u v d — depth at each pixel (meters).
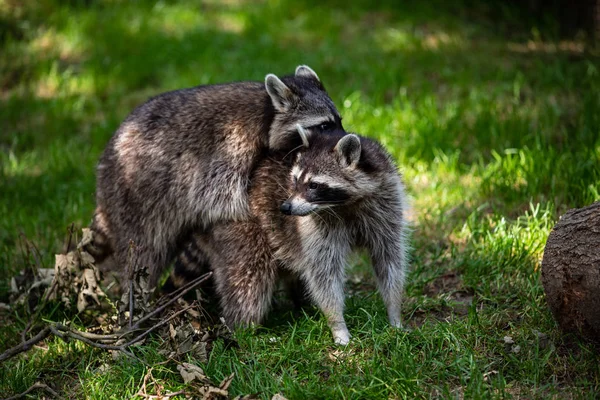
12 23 16.52
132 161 8.73
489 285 8.19
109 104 14.09
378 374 6.68
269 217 8.13
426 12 16.41
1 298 9.12
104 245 9.07
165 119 8.80
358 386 6.57
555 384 6.44
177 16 16.84
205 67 14.59
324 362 7.16
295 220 7.95
